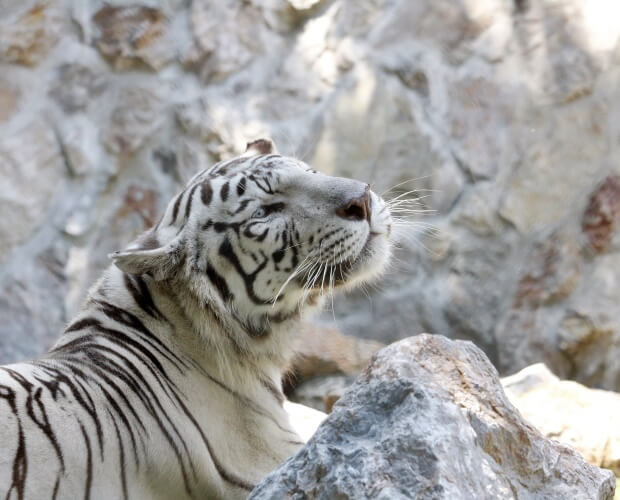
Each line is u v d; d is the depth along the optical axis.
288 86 13.43
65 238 13.35
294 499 5.01
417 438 4.97
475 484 4.98
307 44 13.45
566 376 13.00
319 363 11.70
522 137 13.16
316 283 7.39
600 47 12.98
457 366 6.00
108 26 13.41
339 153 13.33
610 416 9.02
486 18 13.27
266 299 7.29
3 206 13.25
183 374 6.91
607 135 12.95
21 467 5.73
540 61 13.16
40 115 13.39
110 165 13.45
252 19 13.46
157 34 13.45
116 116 13.46
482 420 5.47
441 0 13.27
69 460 5.93
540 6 13.14
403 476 4.88
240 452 6.95
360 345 12.12
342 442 5.19
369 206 7.39
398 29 13.34
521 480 5.48
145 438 6.39
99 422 6.20
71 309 13.26
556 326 12.97
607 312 12.73
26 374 6.19
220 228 7.12
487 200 13.19
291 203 7.23
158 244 7.06
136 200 13.45
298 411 9.05
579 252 12.98
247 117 13.34
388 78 13.30
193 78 13.51
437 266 13.29
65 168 13.45
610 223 12.86
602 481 5.85
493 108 13.23
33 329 13.16
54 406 6.07
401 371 5.71
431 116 13.27
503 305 13.17
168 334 7.02
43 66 13.40
